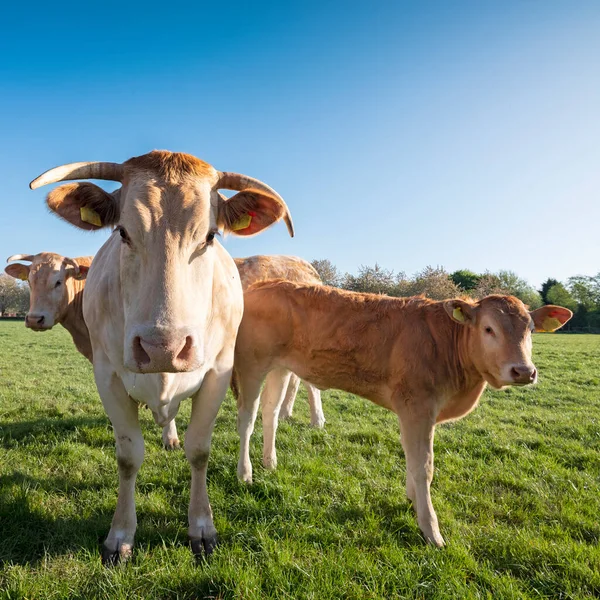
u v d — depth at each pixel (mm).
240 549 3287
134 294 2760
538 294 73688
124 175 2975
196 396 3775
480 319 4090
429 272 49031
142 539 3465
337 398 9453
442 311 4328
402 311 4367
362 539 3525
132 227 2719
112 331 3270
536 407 8883
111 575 2949
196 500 3627
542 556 3285
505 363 3883
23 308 73625
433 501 4238
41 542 3350
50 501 3988
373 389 4391
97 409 7723
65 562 3113
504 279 71875
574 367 14945
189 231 2750
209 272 3002
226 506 4051
